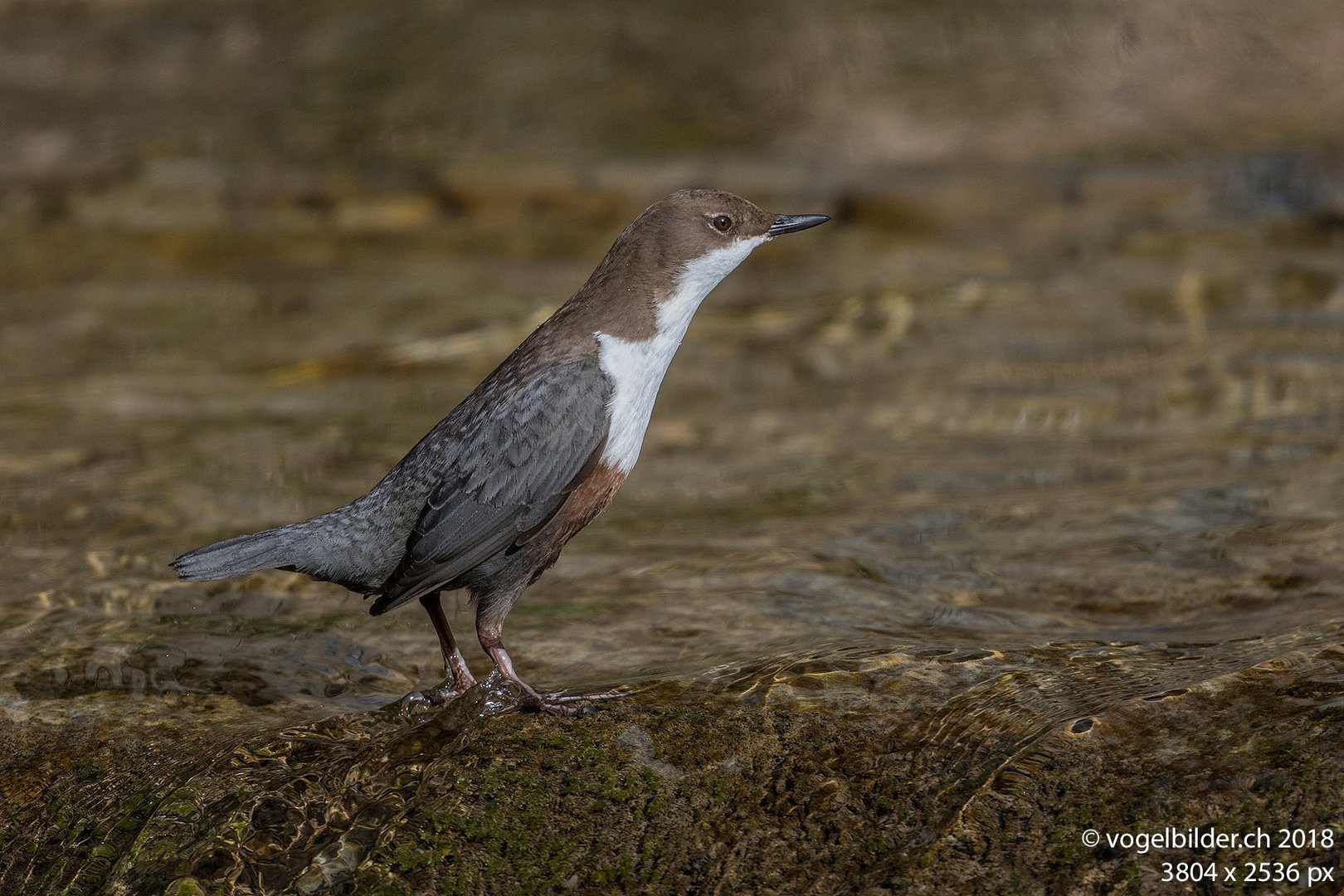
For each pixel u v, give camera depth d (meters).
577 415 7.53
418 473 7.48
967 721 6.41
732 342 14.91
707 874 5.77
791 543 9.55
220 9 27.06
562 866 5.89
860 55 23.25
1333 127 19.31
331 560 7.29
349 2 26.72
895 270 16.88
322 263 17.73
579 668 7.72
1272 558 8.62
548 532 7.57
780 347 14.66
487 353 14.48
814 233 18.42
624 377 7.75
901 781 6.09
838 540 9.57
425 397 13.30
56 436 12.24
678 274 7.93
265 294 16.61
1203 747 5.93
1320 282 15.30
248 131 21.44
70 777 6.90
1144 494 10.07
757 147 20.53
